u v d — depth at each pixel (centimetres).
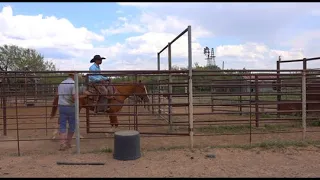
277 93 812
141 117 1219
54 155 623
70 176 484
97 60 767
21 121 1177
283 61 1227
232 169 524
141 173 501
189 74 666
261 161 577
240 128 939
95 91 754
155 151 654
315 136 827
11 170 517
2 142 771
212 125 991
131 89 848
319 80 1042
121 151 582
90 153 638
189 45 662
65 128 678
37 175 489
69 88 665
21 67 4422
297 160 583
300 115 1094
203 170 518
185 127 980
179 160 583
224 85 755
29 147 708
